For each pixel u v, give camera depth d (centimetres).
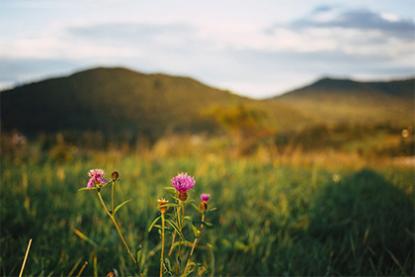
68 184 539
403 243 334
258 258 318
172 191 192
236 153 1060
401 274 282
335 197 471
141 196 469
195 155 926
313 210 421
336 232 373
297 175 623
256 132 2094
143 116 5825
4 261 282
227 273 290
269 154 912
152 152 980
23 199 435
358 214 403
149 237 353
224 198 480
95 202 442
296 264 301
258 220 397
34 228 356
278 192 507
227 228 388
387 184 531
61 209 423
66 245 321
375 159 981
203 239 346
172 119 5744
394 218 391
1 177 536
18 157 761
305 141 1750
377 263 316
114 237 333
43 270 261
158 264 294
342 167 753
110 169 649
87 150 975
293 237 365
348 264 303
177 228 192
